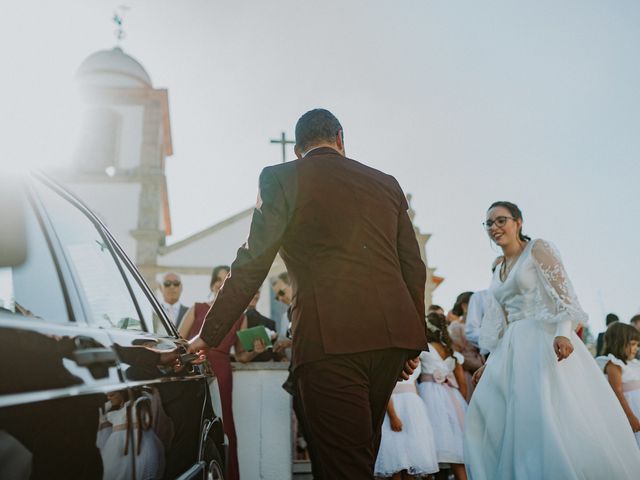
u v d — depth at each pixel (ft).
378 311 6.71
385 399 7.17
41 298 4.46
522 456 9.86
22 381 3.48
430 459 15.53
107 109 69.31
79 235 5.81
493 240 12.03
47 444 3.59
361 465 6.40
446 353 18.40
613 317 25.71
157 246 65.82
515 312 11.35
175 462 6.16
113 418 4.58
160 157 71.87
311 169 7.25
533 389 10.28
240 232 68.54
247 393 15.05
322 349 6.51
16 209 4.68
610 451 9.56
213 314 7.07
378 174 7.93
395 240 7.54
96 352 4.61
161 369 6.20
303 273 6.96
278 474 14.62
